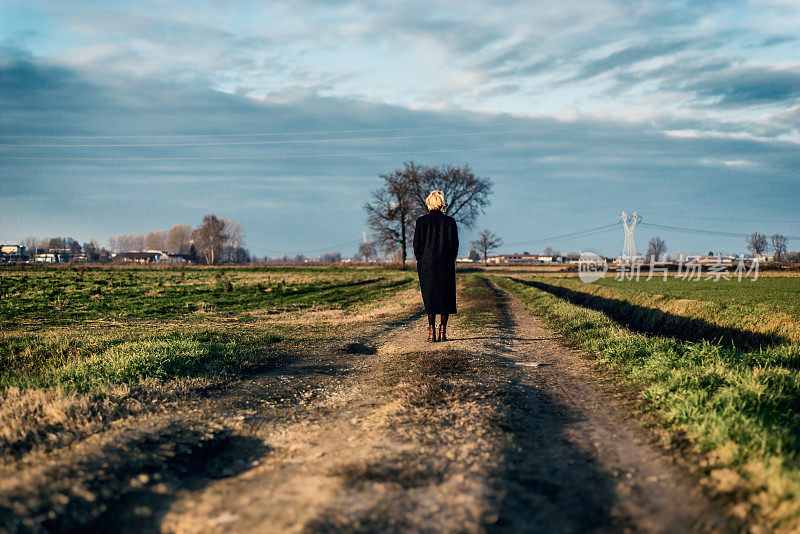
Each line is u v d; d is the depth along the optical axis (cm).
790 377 556
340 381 681
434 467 331
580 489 304
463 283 4022
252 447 419
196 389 628
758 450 335
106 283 3522
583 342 948
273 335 1154
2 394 570
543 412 489
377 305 2362
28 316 1812
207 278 4450
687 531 249
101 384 602
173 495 307
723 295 2466
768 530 245
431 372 648
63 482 300
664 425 433
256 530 247
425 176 7306
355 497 281
